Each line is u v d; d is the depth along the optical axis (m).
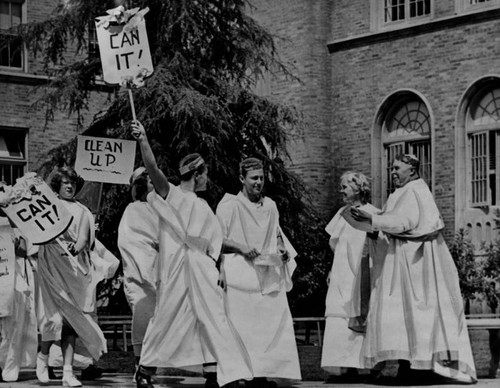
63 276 12.29
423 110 30.53
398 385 12.16
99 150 13.70
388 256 12.39
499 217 27.88
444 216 29.52
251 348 11.64
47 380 12.70
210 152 23.36
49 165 25.02
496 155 28.73
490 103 29.03
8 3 31.05
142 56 11.77
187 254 11.11
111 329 23.05
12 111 30.81
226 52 25.69
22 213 12.02
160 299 11.09
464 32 29.31
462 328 12.39
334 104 32.44
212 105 23.70
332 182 32.38
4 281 13.05
